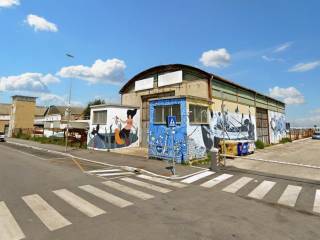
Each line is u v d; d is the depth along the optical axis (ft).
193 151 51.62
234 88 79.30
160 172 39.93
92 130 77.41
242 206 23.20
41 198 24.40
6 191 26.89
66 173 38.22
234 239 16.03
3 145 95.96
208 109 59.62
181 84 69.10
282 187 30.94
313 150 78.89
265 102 108.17
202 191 28.76
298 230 17.75
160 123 54.95
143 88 79.87
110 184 31.27
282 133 129.08
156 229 17.34
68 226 17.54
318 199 25.85
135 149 74.49
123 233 16.55
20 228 17.07
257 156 62.85
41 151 72.38
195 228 17.70
